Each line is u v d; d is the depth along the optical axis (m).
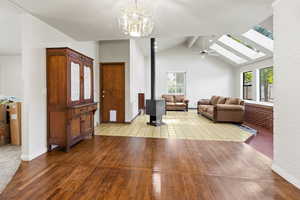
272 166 2.42
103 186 2.01
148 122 5.83
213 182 2.10
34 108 2.87
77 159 2.79
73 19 2.95
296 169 1.98
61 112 3.09
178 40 8.40
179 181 2.13
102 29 3.42
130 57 5.72
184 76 9.50
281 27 2.18
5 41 4.36
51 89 3.10
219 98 7.25
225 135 4.32
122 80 5.73
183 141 3.81
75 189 1.95
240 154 3.03
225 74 9.25
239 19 2.97
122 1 2.37
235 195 1.84
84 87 3.71
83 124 3.64
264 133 4.54
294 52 1.97
